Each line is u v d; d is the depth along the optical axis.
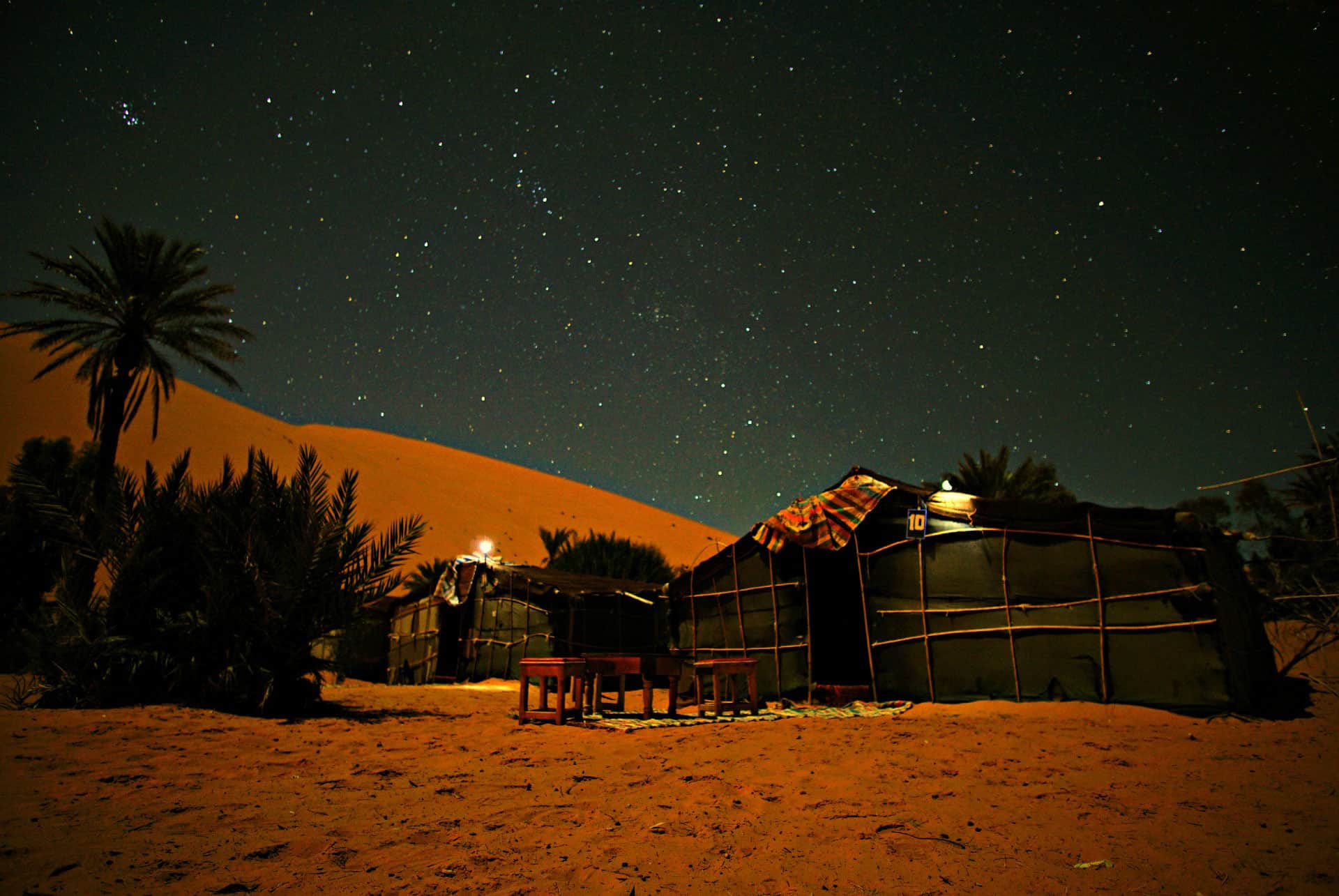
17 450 40.00
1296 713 8.88
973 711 9.60
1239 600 10.12
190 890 3.15
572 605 19.53
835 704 11.38
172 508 10.25
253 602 9.66
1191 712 8.62
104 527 9.91
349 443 72.56
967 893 3.21
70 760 5.77
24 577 14.15
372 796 4.89
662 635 19.23
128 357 22.61
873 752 6.52
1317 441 9.18
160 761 5.89
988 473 23.00
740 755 6.46
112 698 9.19
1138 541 9.49
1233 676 8.72
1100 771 5.60
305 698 9.98
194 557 10.15
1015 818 4.30
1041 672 9.72
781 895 3.19
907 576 11.09
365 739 7.43
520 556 55.06
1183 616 8.99
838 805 4.61
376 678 25.22
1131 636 9.24
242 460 50.03
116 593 9.47
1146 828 4.08
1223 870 3.43
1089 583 9.68
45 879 3.24
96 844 3.73
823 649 13.41
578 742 7.35
